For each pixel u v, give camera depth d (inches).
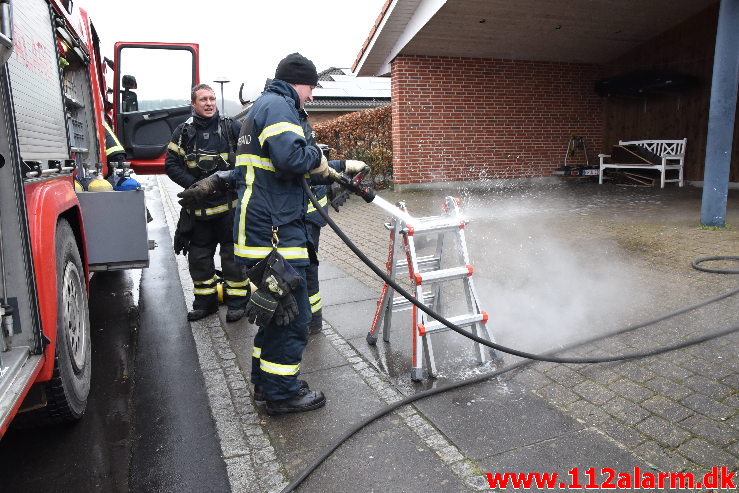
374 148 480.4
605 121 515.5
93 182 162.2
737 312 152.7
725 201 258.4
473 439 102.9
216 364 144.6
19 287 89.4
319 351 147.7
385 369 135.4
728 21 241.6
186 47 264.4
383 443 103.7
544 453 97.7
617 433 102.1
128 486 95.7
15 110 93.5
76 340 116.6
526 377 126.0
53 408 107.7
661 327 146.8
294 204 106.8
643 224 278.1
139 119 263.4
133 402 126.3
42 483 97.5
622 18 422.3
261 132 103.3
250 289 177.3
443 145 462.0
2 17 74.8
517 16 399.5
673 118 453.7
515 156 489.4
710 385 116.2
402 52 436.1
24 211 88.7
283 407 116.0
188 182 170.6
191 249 176.7
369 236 288.2
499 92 473.4
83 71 184.2
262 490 93.0
